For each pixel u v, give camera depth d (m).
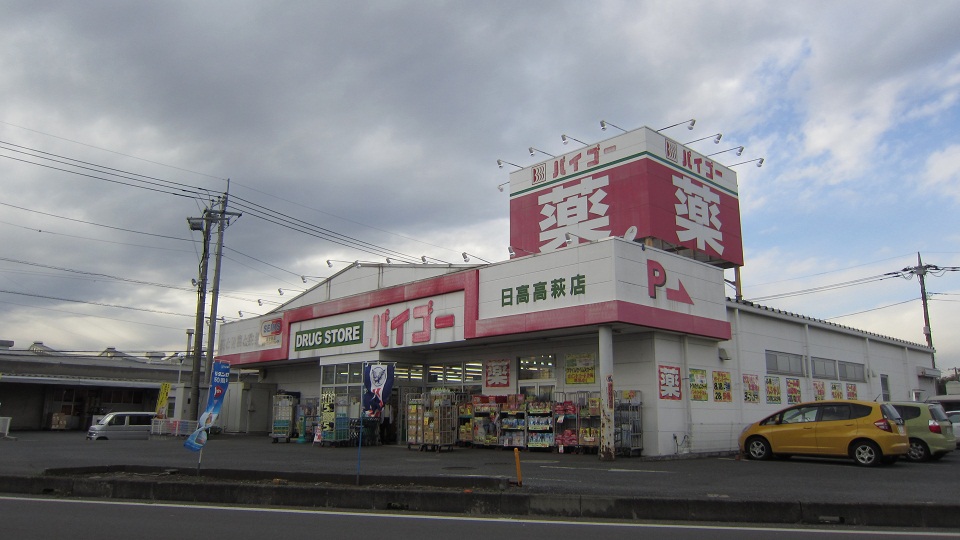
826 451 15.47
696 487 10.98
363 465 14.98
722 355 19.36
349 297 24.02
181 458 17.16
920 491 10.60
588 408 17.61
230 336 31.05
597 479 12.05
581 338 18.69
